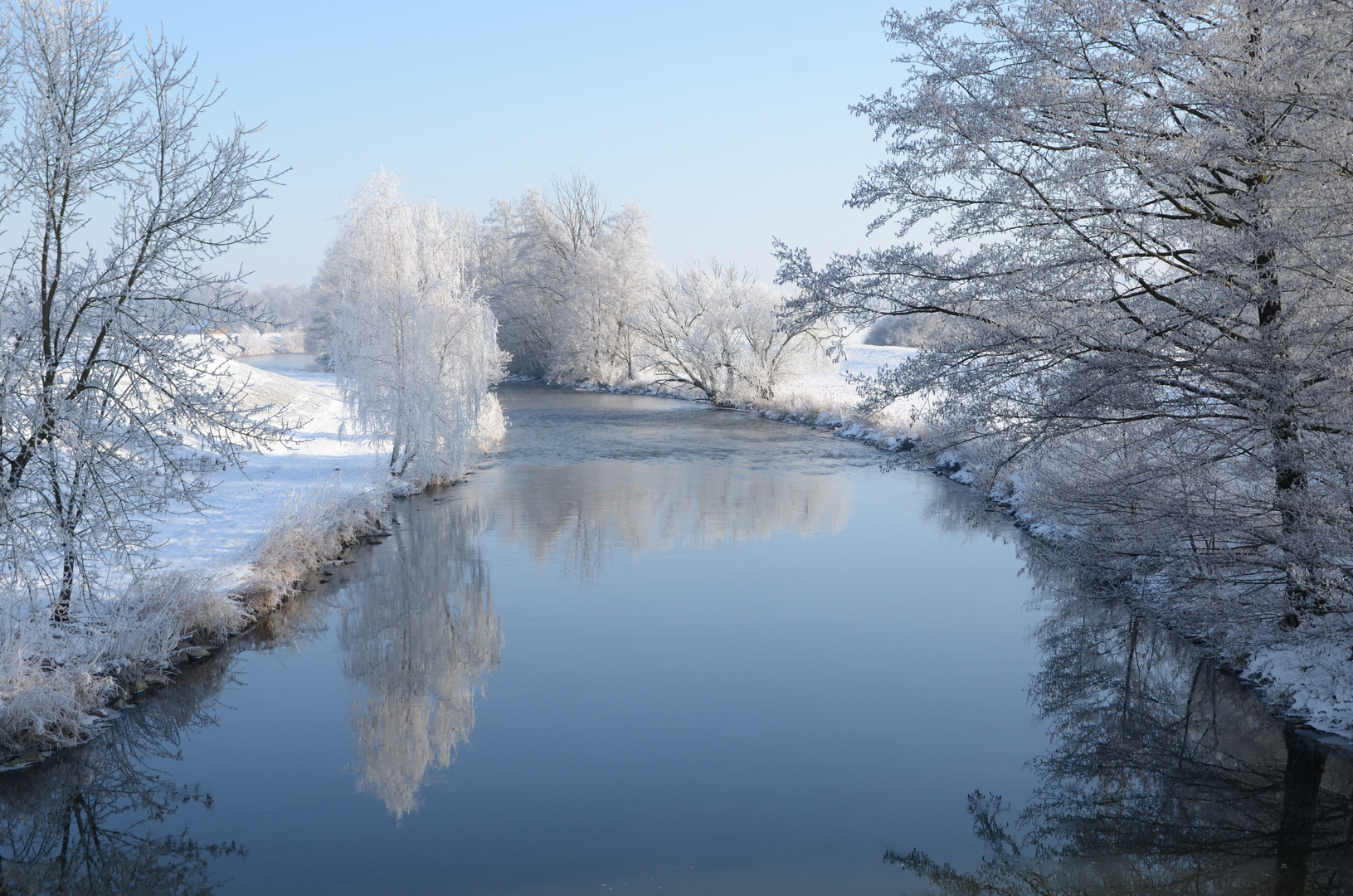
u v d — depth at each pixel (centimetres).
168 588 1098
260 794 777
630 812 738
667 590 1378
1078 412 905
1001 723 912
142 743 878
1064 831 714
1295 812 747
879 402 999
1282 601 949
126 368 936
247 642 1166
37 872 667
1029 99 834
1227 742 866
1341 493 823
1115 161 844
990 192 903
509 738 880
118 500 938
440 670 1065
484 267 6781
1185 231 902
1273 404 831
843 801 759
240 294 970
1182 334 854
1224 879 650
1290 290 838
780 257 1009
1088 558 1197
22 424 895
